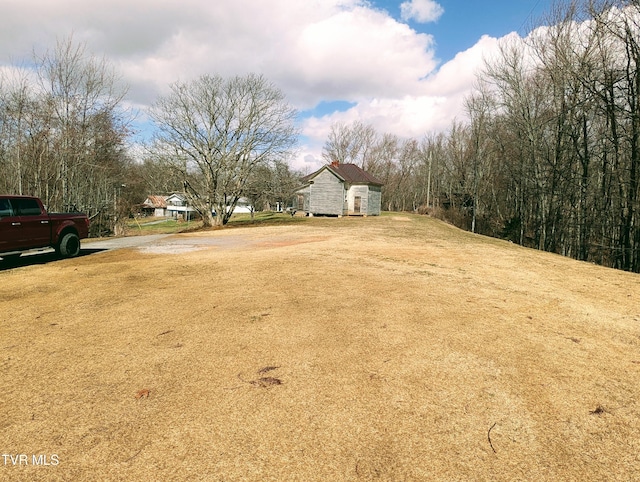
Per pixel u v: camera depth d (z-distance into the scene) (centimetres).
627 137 1667
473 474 183
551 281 707
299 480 176
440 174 6625
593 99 1834
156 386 268
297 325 399
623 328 427
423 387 270
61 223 930
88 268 777
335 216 3092
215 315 435
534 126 2480
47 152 2027
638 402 256
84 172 2375
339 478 178
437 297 535
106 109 2230
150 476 178
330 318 425
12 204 820
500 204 4331
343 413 235
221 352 329
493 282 667
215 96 2338
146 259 905
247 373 289
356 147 6494
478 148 4128
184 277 663
